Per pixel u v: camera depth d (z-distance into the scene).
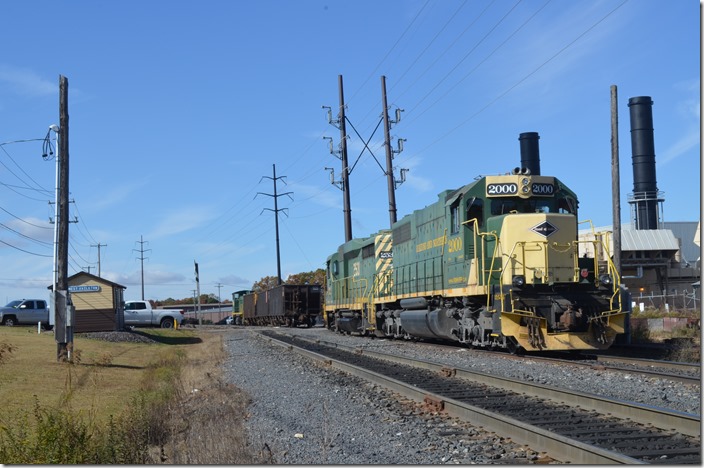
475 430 9.35
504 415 9.71
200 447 9.27
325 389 14.32
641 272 51.72
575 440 7.67
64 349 20.06
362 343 28.27
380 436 9.45
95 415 11.76
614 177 24.23
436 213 23.09
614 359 17.84
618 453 7.05
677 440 8.28
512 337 18.88
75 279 36.12
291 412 11.98
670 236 52.12
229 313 102.75
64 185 21.86
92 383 16.11
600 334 17.94
